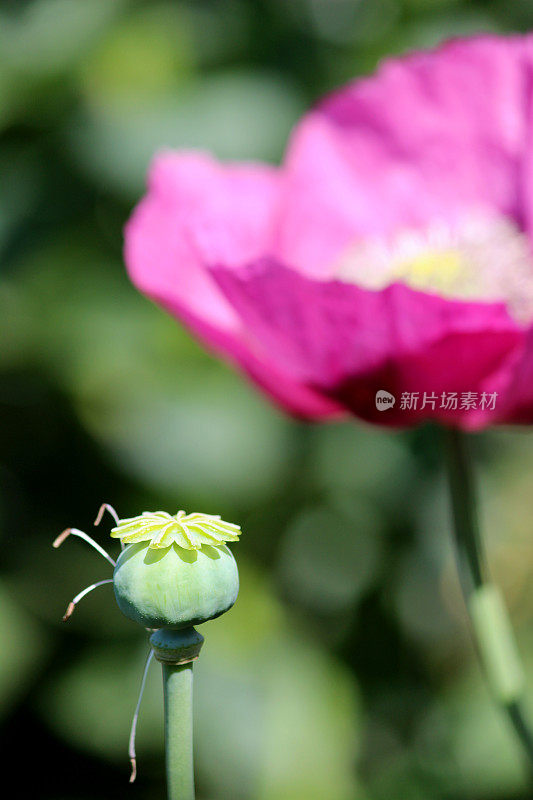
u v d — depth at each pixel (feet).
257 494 4.27
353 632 4.62
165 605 1.75
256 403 4.30
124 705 4.33
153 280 2.54
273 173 3.01
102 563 4.52
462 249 2.79
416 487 4.42
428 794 4.47
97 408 4.35
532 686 4.23
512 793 4.23
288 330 2.29
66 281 4.37
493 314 2.22
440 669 4.64
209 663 4.30
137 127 4.31
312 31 4.58
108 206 4.37
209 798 4.26
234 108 4.33
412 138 3.00
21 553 4.50
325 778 4.21
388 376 2.29
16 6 4.51
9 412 4.45
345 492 4.42
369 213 3.00
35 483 4.54
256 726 4.25
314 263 2.96
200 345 4.32
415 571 4.58
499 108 2.92
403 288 2.21
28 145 4.39
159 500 4.34
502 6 4.62
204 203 2.76
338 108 3.03
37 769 4.40
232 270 2.25
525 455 4.49
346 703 4.38
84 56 4.40
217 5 4.61
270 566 4.46
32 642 4.33
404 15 4.61
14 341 4.33
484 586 2.23
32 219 4.36
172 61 4.46
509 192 2.90
